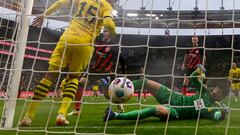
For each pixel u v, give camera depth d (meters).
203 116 4.36
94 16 4.01
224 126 3.76
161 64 23.67
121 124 3.93
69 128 3.64
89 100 12.67
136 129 3.48
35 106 3.91
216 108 3.87
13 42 3.88
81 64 4.07
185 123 4.00
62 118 3.85
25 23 3.85
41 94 3.92
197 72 4.28
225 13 16.11
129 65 23.77
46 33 18.59
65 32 4.06
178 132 3.29
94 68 7.58
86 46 4.01
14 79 3.75
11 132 3.34
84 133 3.06
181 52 23.59
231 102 10.71
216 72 20.39
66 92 3.95
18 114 5.22
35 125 3.94
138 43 24.12
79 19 4.08
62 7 4.55
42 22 4.18
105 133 3.18
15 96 3.74
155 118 4.51
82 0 4.14
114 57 9.49
